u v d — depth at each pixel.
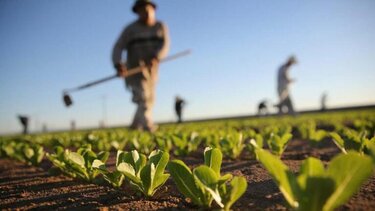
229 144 1.40
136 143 1.59
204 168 0.57
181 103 7.17
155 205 0.71
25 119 7.03
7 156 2.03
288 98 7.52
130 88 3.61
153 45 3.51
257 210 0.65
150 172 0.72
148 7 3.47
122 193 0.82
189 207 0.69
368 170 0.40
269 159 0.43
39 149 1.51
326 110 10.86
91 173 0.98
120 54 3.46
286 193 0.46
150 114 3.68
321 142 2.01
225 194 0.59
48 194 0.88
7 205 0.79
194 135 1.89
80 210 0.70
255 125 4.02
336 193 0.42
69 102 3.30
